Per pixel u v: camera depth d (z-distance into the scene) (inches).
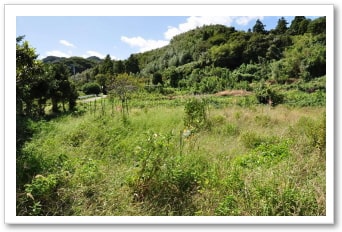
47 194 144.3
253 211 136.2
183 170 159.3
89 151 218.2
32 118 388.8
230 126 294.5
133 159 195.3
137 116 366.9
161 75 1382.9
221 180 160.6
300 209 136.7
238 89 1029.2
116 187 152.8
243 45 1606.8
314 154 188.9
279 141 239.5
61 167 173.9
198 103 317.1
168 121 327.9
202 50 1883.6
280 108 476.7
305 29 1632.6
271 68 1275.8
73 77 1268.5
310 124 270.8
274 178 149.8
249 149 228.7
